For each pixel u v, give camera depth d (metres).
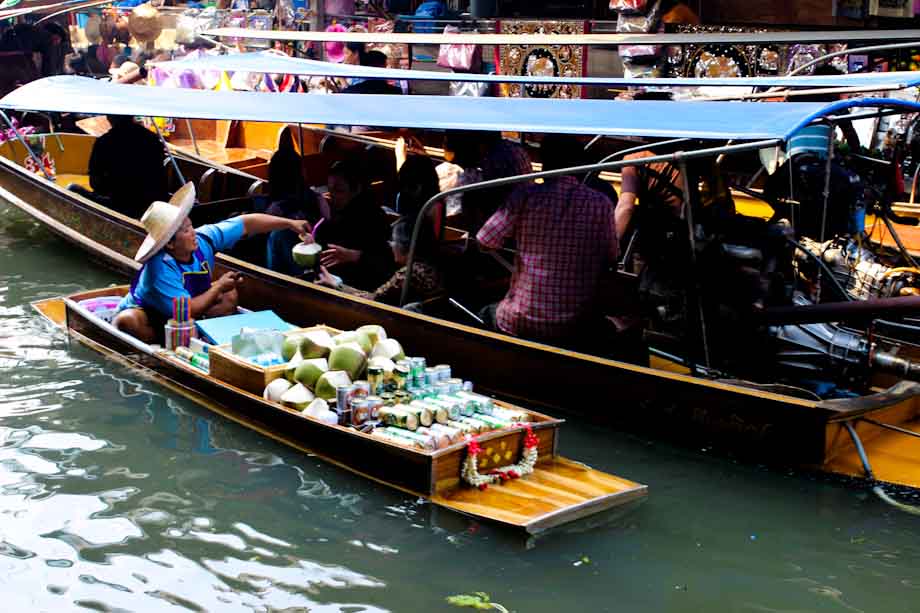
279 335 6.39
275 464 5.78
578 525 5.16
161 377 6.86
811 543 5.03
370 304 7.07
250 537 5.06
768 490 5.51
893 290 6.68
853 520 5.22
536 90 12.98
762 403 5.61
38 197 10.19
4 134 12.45
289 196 8.28
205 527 5.15
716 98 8.01
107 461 5.82
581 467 5.58
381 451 5.45
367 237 7.96
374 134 12.27
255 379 6.18
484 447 5.39
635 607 4.52
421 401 5.68
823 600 4.58
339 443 5.66
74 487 5.54
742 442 5.75
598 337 6.52
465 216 7.93
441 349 6.79
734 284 5.86
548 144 6.39
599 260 6.36
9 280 9.18
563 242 6.29
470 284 7.53
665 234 6.13
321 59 15.35
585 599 4.58
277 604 4.54
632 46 11.80
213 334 6.77
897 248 7.84
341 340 6.11
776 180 7.11
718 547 4.99
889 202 7.20
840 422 5.59
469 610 4.49
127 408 6.47
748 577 4.75
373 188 9.79
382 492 5.43
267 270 7.79
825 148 6.94
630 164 5.64
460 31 13.95
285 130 8.30
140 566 4.82
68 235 9.80
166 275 7.04
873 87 6.89
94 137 12.44
